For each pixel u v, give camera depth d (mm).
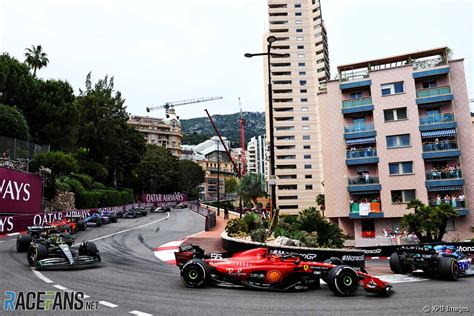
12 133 32062
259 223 20859
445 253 11141
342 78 38844
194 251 9844
